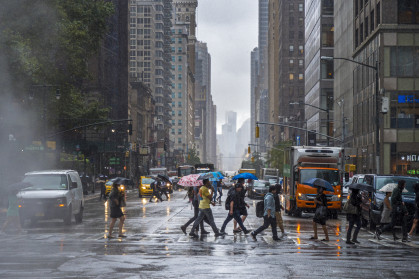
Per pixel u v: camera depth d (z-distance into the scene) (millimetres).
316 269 12102
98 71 97375
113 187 19016
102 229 22609
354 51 66750
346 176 31719
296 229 23359
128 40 114875
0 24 37219
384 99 36969
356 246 17031
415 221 19188
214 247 16391
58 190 24406
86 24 45969
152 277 10953
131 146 98938
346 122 72938
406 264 13008
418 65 54781
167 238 19031
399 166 54406
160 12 172125
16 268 12094
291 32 168625
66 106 48094
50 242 17641
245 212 20703
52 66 42594
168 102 195125
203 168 80938
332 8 95125
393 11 54906
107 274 11305
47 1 39156
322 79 94750
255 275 11234
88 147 79062
